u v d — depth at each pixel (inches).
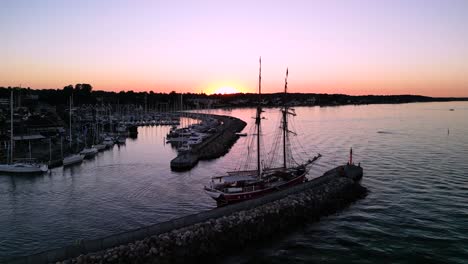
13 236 1972.2
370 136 6200.8
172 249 1653.5
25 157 4089.6
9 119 5659.5
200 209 2423.7
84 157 4493.1
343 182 2674.7
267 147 5374.0
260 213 2038.6
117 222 2180.1
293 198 2271.2
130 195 2755.9
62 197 2709.2
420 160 3865.7
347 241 1875.0
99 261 1494.8
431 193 2655.0
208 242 1755.7
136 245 1606.8
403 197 2576.3
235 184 2482.8
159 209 2425.0
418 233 1955.0
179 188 2972.4
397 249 1777.8
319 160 4087.1
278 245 1844.2
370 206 2404.0
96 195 2758.4
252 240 1889.8
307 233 1989.4
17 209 2433.6
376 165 3673.7
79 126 7096.5
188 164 3821.4
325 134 6732.3
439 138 5684.1
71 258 1476.4
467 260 1657.2
